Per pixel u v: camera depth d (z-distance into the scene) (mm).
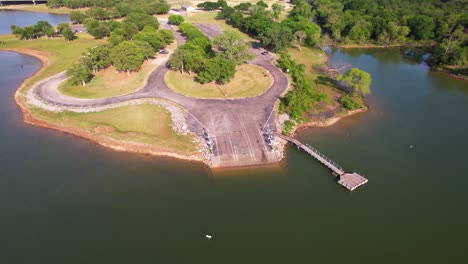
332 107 141125
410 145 119125
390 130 128000
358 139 121875
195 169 104000
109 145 115125
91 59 158500
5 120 131000
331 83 162625
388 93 158875
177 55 160125
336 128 128375
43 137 119875
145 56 177250
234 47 169500
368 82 142375
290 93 137375
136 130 121812
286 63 172125
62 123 126875
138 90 148625
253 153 110625
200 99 141875
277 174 102875
